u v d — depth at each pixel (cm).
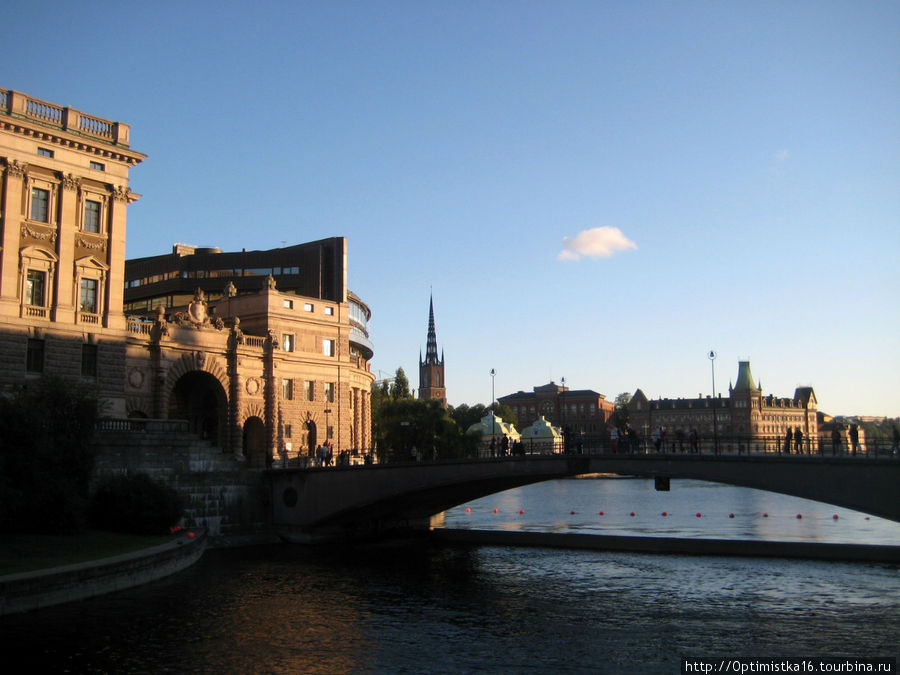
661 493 16575
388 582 5425
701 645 3747
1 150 6562
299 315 9250
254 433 8731
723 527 8869
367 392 10900
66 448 5603
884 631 3972
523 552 7031
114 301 7231
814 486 5041
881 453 5012
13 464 5194
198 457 6856
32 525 5244
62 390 5797
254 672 3322
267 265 11994
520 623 4216
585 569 5991
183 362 7931
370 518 8025
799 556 6419
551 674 3312
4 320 6444
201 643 3719
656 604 4662
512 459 6769
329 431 9425
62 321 6825
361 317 13138
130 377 7475
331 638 3878
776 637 3869
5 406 5359
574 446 6962
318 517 7125
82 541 5206
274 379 8731
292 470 7281
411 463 7000
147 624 3997
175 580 5134
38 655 3422
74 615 4028
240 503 7162
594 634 3969
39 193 6862
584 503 13462
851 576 5500
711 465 5612
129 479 6038
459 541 7919
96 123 7300
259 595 4834
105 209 7288
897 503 4669
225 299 9400
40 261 6762
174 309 10150
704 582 5347
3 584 3822
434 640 3859
